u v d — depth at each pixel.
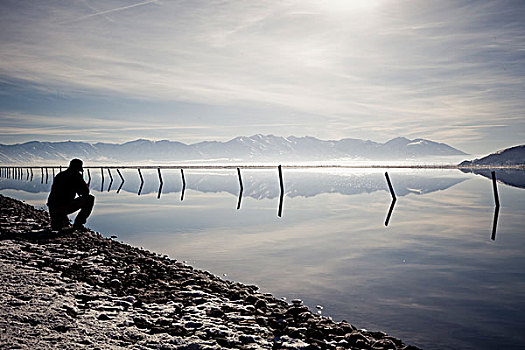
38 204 35.75
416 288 11.77
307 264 14.58
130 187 63.44
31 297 7.90
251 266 14.28
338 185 64.19
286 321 8.27
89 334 6.51
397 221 25.66
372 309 10.04
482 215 28.81
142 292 9.56
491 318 9.48
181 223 24.72
